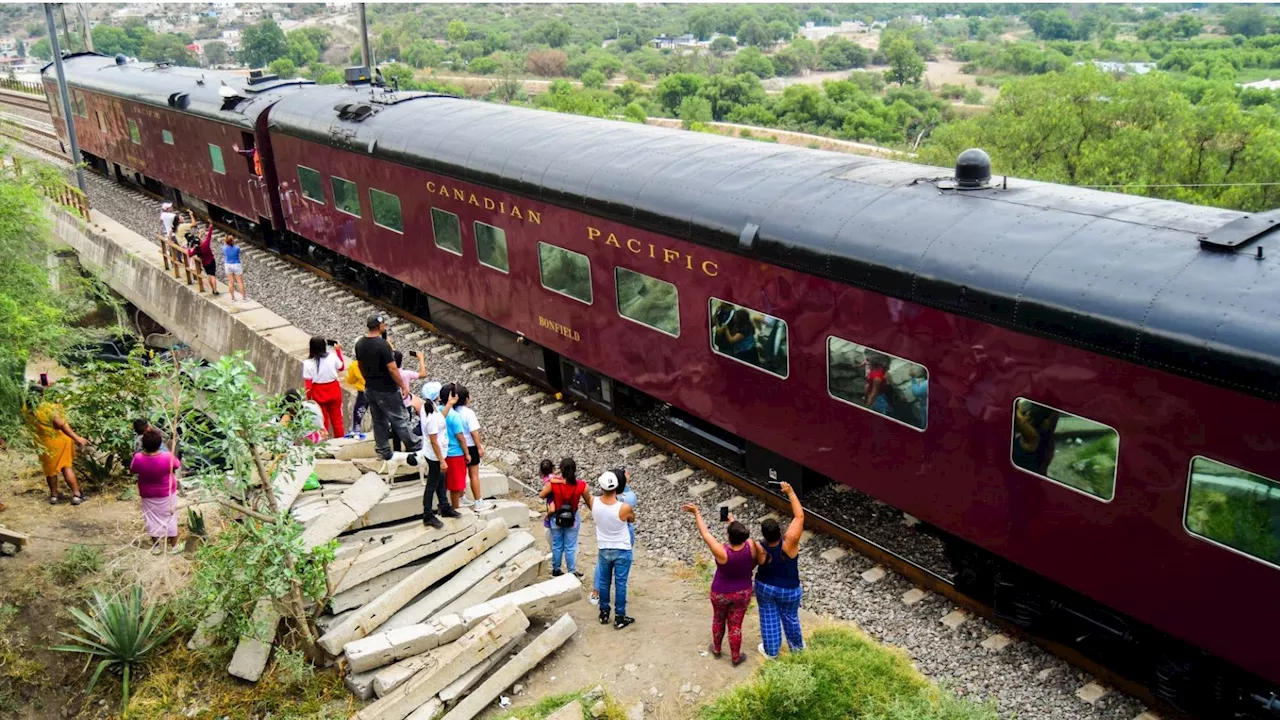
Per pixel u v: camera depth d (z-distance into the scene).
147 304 20.31
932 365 8.41
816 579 9.53
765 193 10.08
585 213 12.11
